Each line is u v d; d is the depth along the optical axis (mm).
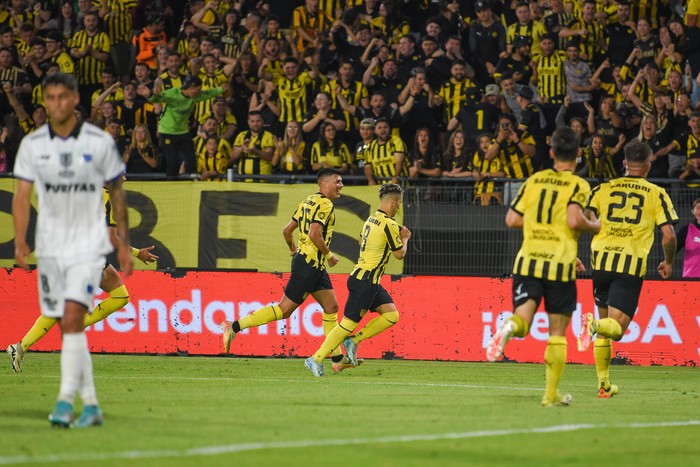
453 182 51938
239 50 67562
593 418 26203
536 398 31250
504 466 18719
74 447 19844
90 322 41594
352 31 66250
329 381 37812
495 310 49562
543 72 61000
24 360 47219
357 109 61344
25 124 65562
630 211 32750
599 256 33031
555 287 27703
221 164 57719
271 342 50656
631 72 61312
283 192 52031
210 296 51125
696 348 48156
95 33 70188
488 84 63406
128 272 22781
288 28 71062
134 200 52906
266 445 20562
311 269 41125
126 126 64062
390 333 50469
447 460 19188
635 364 48594
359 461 18891
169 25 74375
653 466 19172
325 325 42406
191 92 57750
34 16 74875
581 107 60094
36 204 52969
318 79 63562
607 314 34000
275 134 61625
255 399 29859
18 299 52688
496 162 55250
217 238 52406
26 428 22453
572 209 27031
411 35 64312
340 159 56406
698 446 21734
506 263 50281
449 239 50656
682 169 55312
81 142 22219
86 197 22328
